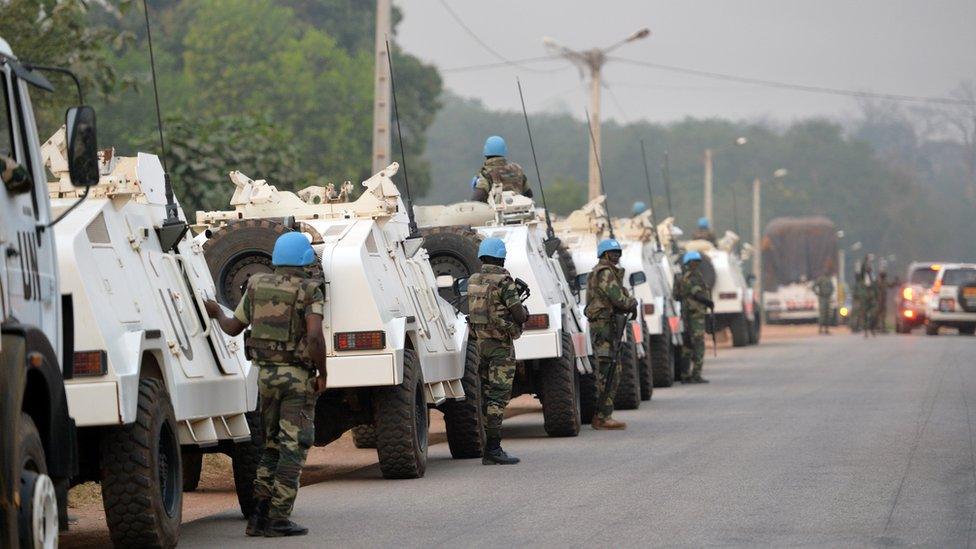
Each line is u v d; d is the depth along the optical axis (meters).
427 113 185.62
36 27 48.09
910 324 123.81
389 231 33.94
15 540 16.61
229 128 64.12
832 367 73.62
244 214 34.41
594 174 108.56
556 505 27.70
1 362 16.72
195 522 27.17
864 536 23.69
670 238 79.94
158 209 26.06
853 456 34.84
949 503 27.28
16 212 18.17
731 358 84.62
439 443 43.03
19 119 19.05
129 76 51.44
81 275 21.17
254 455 27.69
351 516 26.86
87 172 18.09
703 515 26.09
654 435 41.41
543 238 45.84
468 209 43.88
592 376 45.75
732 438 39.75
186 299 25.69
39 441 17.80
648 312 61.84
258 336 24.72
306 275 25.12
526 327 40.75
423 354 33.50
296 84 174.25
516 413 53.59
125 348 21.52
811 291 159.50
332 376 30.03
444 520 26.09
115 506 21.41
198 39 178.88
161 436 22.64
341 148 172.75
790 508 26.80
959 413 46.22
